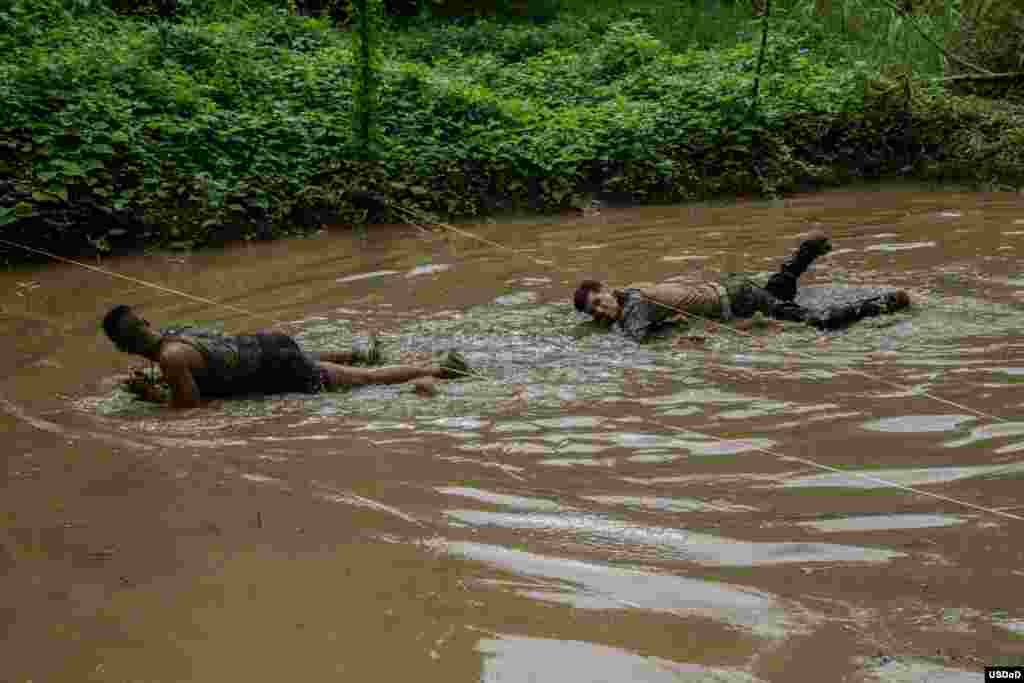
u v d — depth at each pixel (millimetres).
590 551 4016
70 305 8789
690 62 17719
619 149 14516
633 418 5637
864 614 3447
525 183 13773
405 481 4840
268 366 6531
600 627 3428
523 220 13062
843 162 15695
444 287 9141
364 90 12945
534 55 19703
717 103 15750
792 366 6500
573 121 14844
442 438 5465
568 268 9836
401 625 3480
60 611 3650
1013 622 3359
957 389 5840
